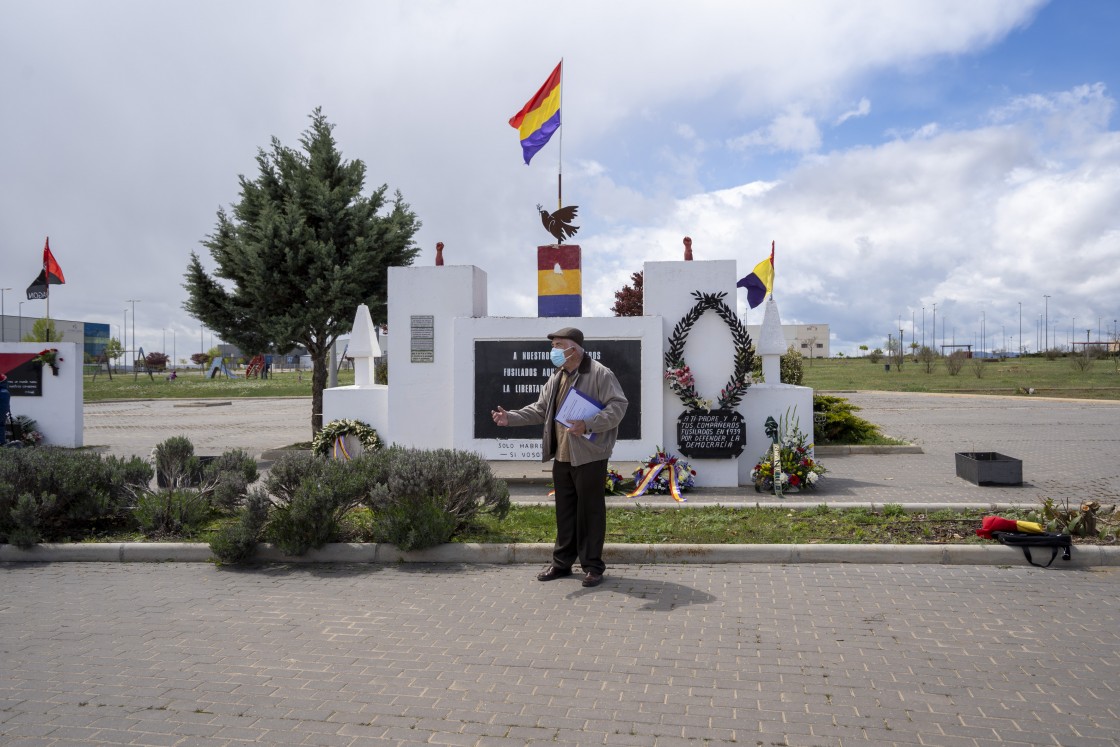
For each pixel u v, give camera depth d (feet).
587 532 20.97
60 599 20.16
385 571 22.84
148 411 103.86
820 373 209.15
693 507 29.66
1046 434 60.59
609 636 16.90
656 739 12.23
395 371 39.52
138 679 14.79
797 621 17.74
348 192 56.13
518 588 20.85
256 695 14.02
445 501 25.38
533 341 37.78
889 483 38.40
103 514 26.96
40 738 12.42
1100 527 24.23
